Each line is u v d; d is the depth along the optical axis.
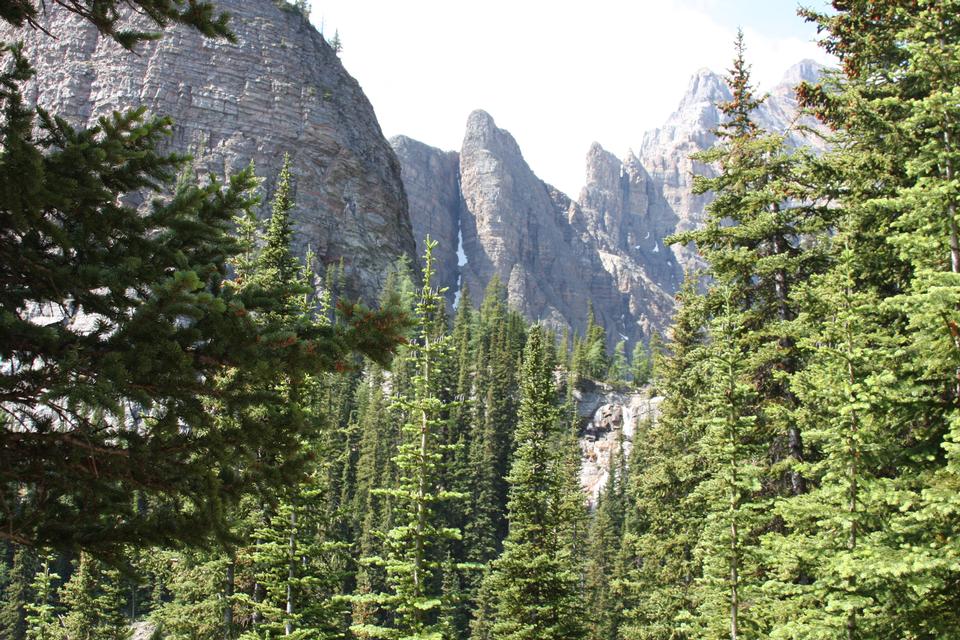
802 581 18.98
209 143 139.88
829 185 21.52
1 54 8.12
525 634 26.73
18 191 6.41
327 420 8.07
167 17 8.42
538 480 29.81
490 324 123.75
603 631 45.16
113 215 7.50
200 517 7.60
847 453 14.40
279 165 144.75
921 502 13.63
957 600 13.48
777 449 22.17
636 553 32.84
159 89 138.88
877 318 17.42
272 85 152.00
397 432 78.44
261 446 7.66
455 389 87.62
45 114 7.77
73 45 137.12
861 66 21.12
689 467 26.73
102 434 7.07
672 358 36.31
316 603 24.55
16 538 7.18
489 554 63.12
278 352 7.06
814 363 18.31
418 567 23.16
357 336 7.39
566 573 27.78
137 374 6.61
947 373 14.40
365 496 68.25
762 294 23.83
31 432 6.84
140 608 46.41
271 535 23.78
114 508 7.62
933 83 16.03
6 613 46.28
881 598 13.65
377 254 151.88
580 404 110.69
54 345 6.54
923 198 14.52
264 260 28.27
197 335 6.84
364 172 160.62
